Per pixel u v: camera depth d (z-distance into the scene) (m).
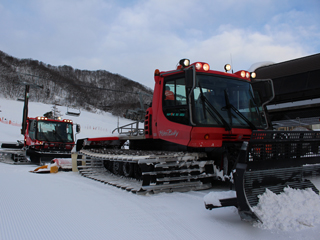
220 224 3.12
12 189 5.18
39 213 3.56
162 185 4.66
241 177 3.00
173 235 2.80
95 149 7.40
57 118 13.74
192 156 4.90
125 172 6.44
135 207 3.84
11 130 29.02
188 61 4.99
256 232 2.85
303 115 12.84
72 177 7.12
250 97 5.54
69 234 2.81
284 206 3.04
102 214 3.52
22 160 12.51
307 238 2.61
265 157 3.24
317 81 12.14
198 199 4.25
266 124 5.63
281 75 13.67
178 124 4.99
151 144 6.34
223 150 4.84
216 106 5.01
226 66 5.70
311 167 3.75
